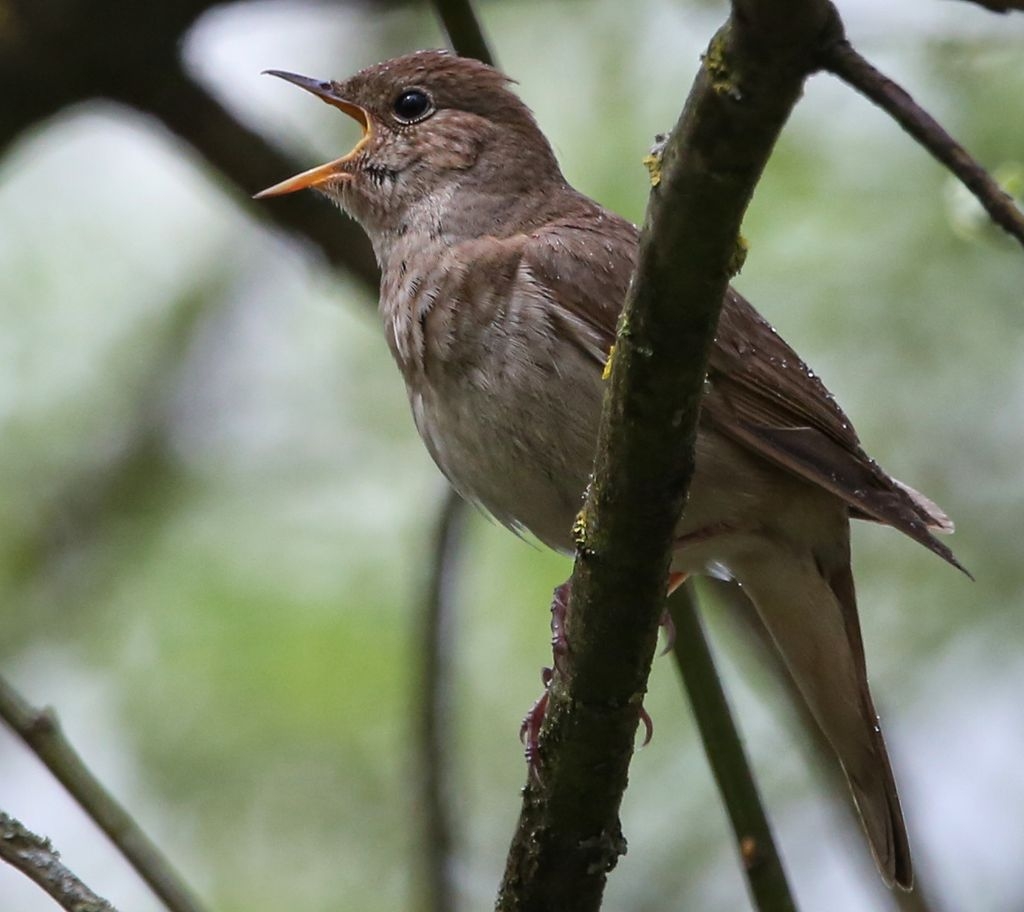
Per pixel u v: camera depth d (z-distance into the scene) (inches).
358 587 452.4
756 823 303.0
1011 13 192.7
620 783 268.2
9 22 403.2
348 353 507.2
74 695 450.0
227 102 421.1
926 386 457.1
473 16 346.6
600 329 315.3
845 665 335.6
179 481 486.0
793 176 454.9
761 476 325.1
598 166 462.6
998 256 450.0
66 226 506.6
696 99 207.3
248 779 442.0
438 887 367.9
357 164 370.9
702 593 434.6
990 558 456.4
